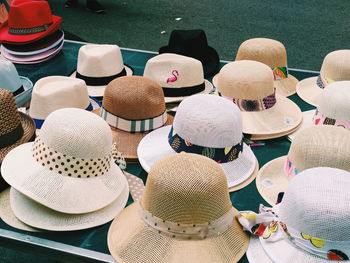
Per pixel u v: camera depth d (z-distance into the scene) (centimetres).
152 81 156
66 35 283
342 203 101
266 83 167
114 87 152
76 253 117
